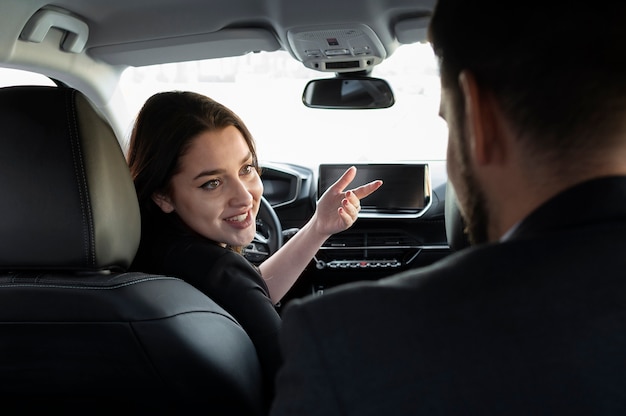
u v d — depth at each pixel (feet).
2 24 5.83
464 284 1.86
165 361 3.87
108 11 6.66
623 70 1.82
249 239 5.12
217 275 4.81
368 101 9.27
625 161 1.87
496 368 1.73
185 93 4.88
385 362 1.78
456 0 2.08
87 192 3.84
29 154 3.83
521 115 1.91
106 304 3.78
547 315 1.75
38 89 3.88
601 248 1.80
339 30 7.17
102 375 3.97
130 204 4.21
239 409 4.18
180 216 5.02
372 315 1.86
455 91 2.11
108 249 3.98
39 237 3.88
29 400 4.16
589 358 1.70
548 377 1.70
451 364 1.75
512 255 1.86
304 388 1.82
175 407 4.12
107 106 8.61
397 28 7.22
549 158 1.90
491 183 2.07
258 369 4.42
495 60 1.94
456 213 6.64
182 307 3.96
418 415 1.73
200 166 4.78
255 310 4.75
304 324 1.88
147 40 7.51
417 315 1.84
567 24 1.85
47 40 6.77
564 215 1.86
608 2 1.85
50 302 3.82
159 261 4.98
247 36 7.44
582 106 1.84
